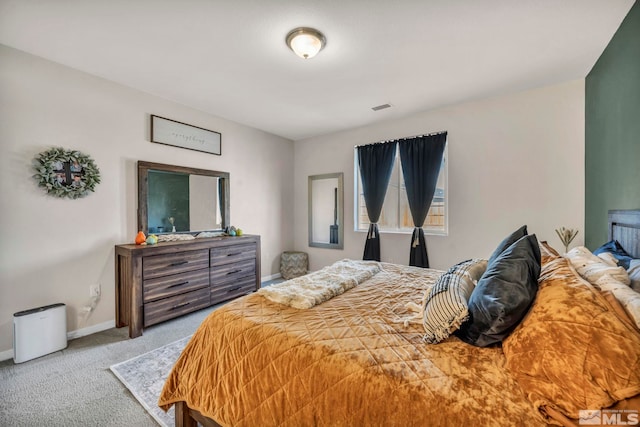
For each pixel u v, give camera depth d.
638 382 0.68
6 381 1.84
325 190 4.60
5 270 2.14
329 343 1.11
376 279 2.10
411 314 1.41
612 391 0.70
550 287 1.00
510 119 3.01
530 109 2.91
